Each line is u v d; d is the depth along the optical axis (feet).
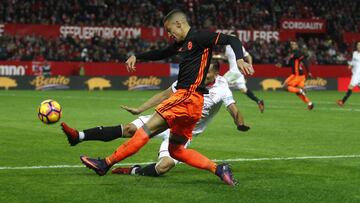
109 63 352.49
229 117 167.63
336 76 384.27
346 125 148.15
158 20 403.95
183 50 66.18
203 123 81.30
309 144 111.34
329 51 415.03
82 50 361.92
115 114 173.99
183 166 81.61
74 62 346.74
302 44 409.69
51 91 308.19
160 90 341.82
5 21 368.48
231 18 418.92
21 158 88.94
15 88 318.65
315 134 127.95
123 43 375.66
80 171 77.46
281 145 109.60
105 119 159.53
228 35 64.44
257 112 187.11
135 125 73.46
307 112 188.14
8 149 98.84
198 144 110.11
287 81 201.36
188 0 416.46
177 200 61.26
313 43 418.72
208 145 108.88
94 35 377.71
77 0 391.04
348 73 387.96
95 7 393.91
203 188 67.41
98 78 332.39
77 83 328.70
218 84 80.43
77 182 69.97
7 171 77.30
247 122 154.30
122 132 72.84
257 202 60.85
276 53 404.16
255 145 109.40
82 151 97.35
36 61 340.59
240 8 428.97
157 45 377.91
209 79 79.77
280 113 183.62
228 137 121.60
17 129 130.21
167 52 69.15
